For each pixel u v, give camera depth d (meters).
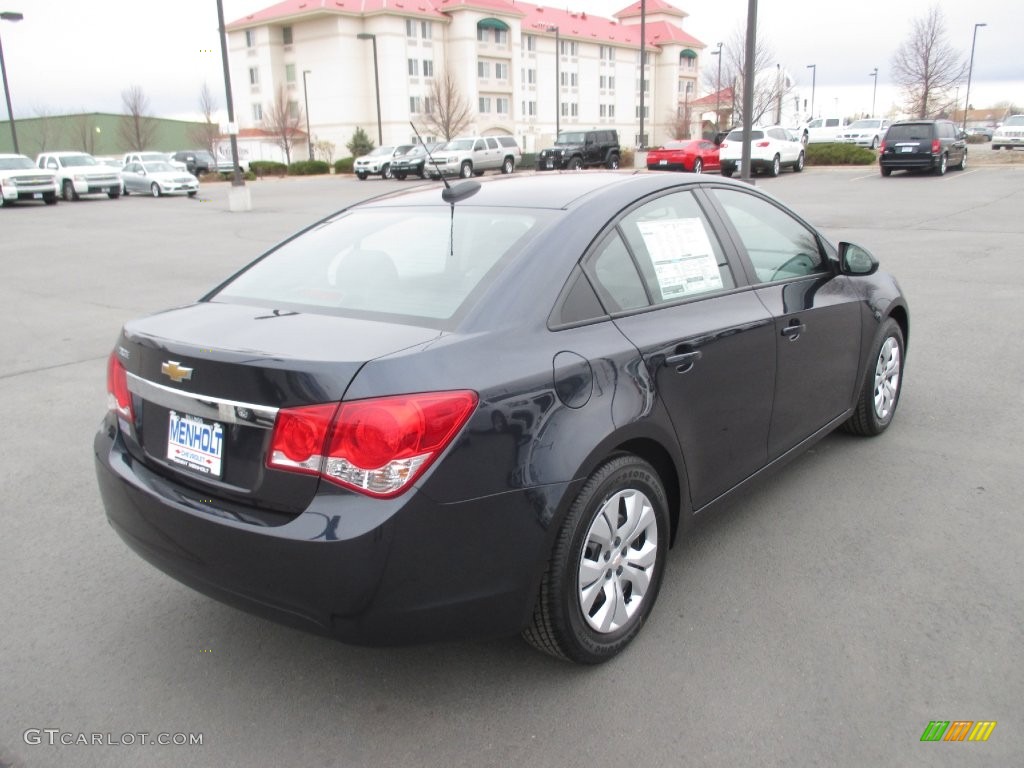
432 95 66.50
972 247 12.69
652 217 3.39
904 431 5.19
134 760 2.61
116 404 3.04
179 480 2.74
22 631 3.31
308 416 2.38
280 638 3.26
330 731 2.71
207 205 28.30
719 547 3.80
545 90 80.19
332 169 58.91
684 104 78.00
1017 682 2.83
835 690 2.82
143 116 74.62
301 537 2.37
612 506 2.89
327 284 3.15
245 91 76.12
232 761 2.60
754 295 3.71
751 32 13.90
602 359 2.85
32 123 80.69
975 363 6.62
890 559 3.66
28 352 7.95
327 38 68.69
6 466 5.06
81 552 3.97
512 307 2.75
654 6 94.50
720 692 2.83
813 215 17.84
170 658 3.13
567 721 2.71
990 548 3.73
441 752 2.60
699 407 3.26
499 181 3.75
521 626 2.69
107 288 11.59
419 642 2.53
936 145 28.02
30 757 2.62
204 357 2.59
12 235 19.16
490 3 72.38
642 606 3.11
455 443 2.42
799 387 4.00
